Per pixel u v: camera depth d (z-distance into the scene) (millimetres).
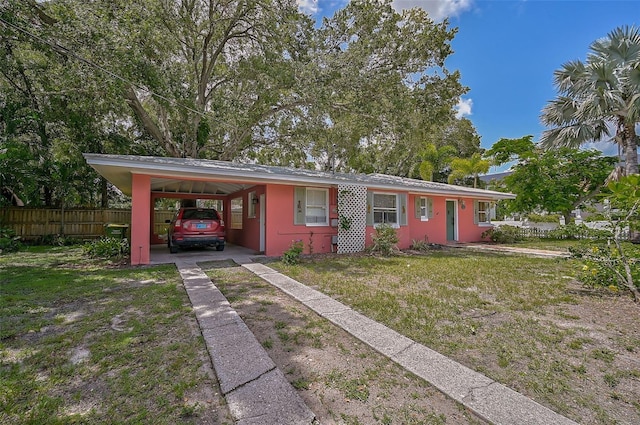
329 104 11844
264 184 9289
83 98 10133
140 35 9125
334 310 4020
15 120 10602
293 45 11281
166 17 10031
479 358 2766
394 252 10188
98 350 2820
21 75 11062
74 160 11836
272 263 7715
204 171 7520
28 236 12312
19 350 2803
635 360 2748
